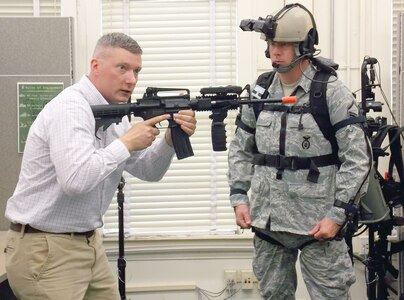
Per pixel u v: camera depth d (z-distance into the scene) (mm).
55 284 1966
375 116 3689
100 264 2156
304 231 2359
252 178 2535
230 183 2635
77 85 2049
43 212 1965
